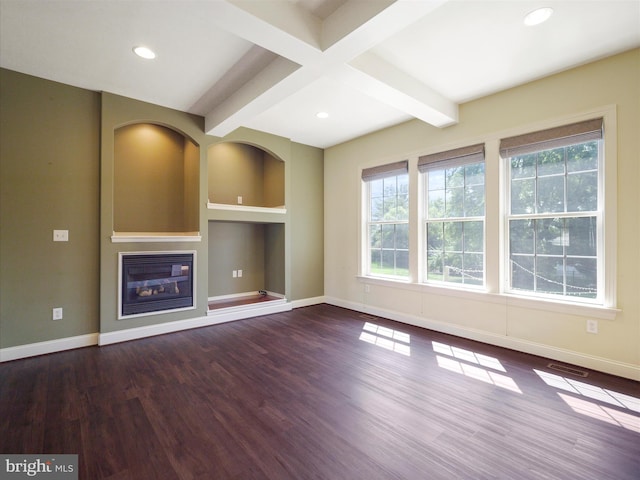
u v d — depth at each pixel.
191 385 2.45
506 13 2.11
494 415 2.03
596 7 2.04
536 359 2.93
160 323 3.74
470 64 2.75
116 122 3.41
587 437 1.80
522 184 3.17
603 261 2.67
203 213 4.06
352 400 2.23
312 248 5.31
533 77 2.97
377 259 4.64
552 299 2.95
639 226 2.48
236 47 2.54
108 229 3.39
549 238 3.00
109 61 2.75
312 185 5.30
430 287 3.86
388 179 4.48
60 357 3.01
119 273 3.45
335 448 1.72
